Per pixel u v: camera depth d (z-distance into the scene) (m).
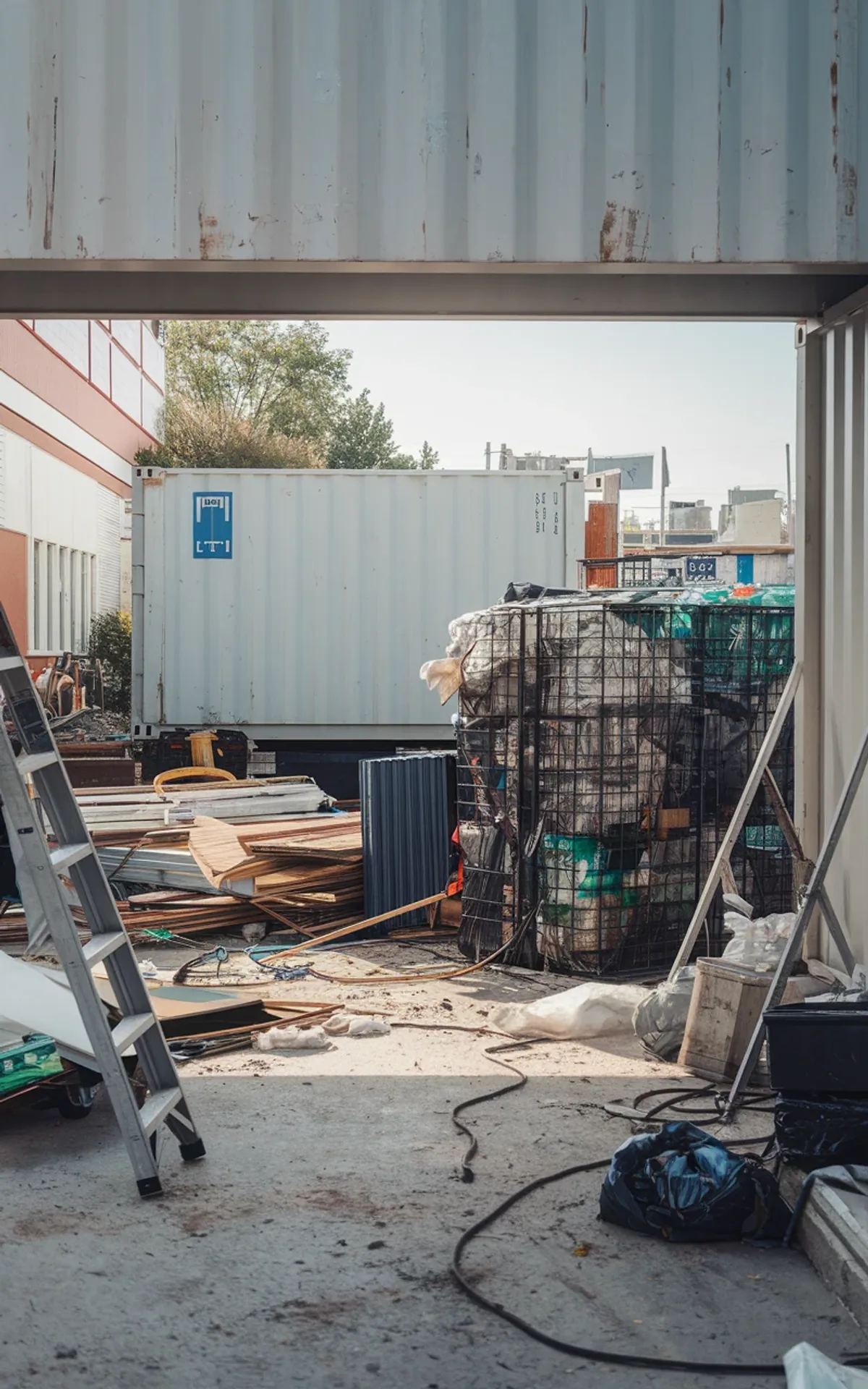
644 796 7.73
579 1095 5.36
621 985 6.68
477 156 5.48
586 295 6.86
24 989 5.41
